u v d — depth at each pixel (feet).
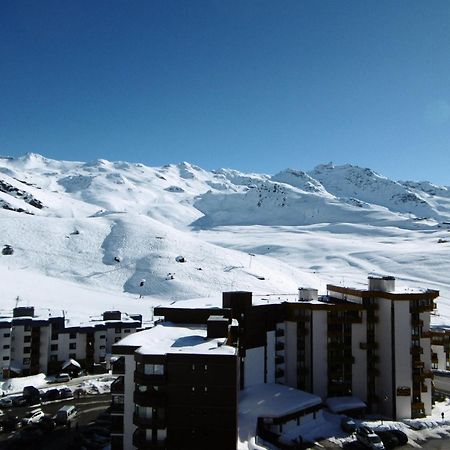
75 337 376.68
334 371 276.62
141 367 181.27
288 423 234.38
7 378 333.01
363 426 234.17
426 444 233.14
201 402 178.19
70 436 231.71
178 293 609.01
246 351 263.08
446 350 371.35
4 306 463.42
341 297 307.37
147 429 179.01
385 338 273.33
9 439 227.61
